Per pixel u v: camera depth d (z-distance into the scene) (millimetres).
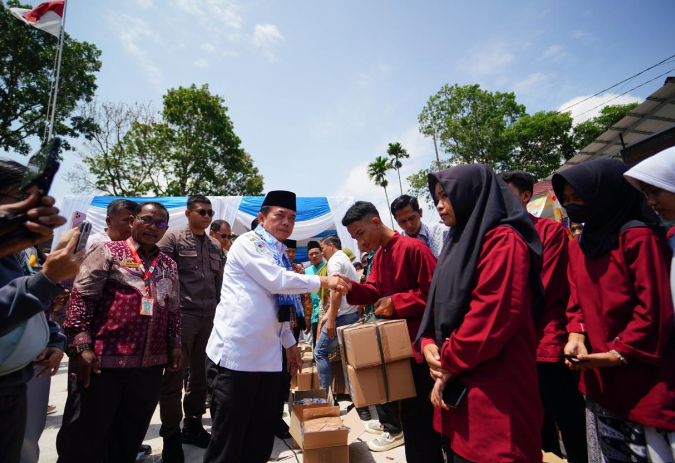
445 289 1527
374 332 2137
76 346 2047
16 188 1240
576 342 1799
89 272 2184
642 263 1485
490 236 1459
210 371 2248
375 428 3482
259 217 2482
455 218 1639
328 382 3879
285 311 2203
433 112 29562
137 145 20172
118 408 2307
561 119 26562
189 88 21547
